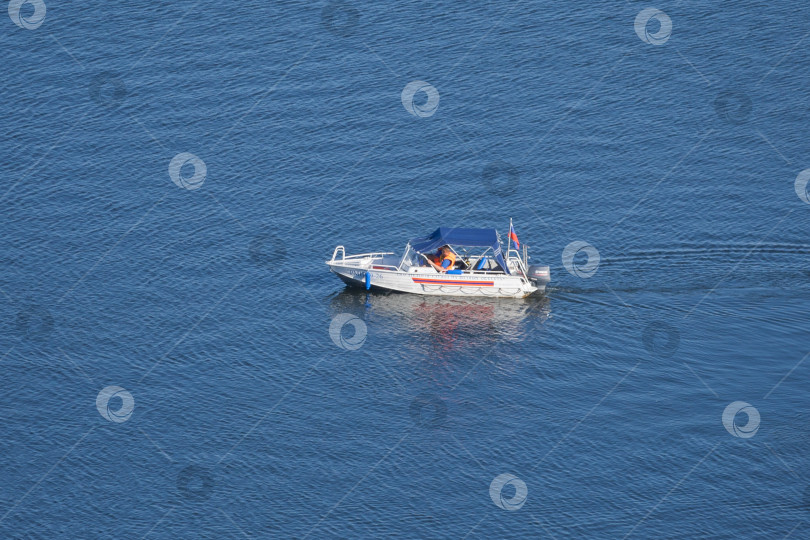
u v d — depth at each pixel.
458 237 83.44
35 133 104.31
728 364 75.00
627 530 61.06
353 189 97.00
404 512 62.66
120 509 63.28
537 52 115.06
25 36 116.75
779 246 88.88
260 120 106.12
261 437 68.75
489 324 80.44
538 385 73.31
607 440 67.88
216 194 96.56
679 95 108.81
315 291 84.69
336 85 110.81
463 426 69.50
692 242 89.56
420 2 123.81
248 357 76.56
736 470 65.12
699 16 119.44
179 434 69.06
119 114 106.94
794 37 115.94
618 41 116.06
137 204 95.44
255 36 117.75
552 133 104.12
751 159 100.38
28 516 62.81
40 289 84.44
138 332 79.31
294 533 61.31
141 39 117.00
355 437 68.69
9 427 69.75
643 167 99.50
